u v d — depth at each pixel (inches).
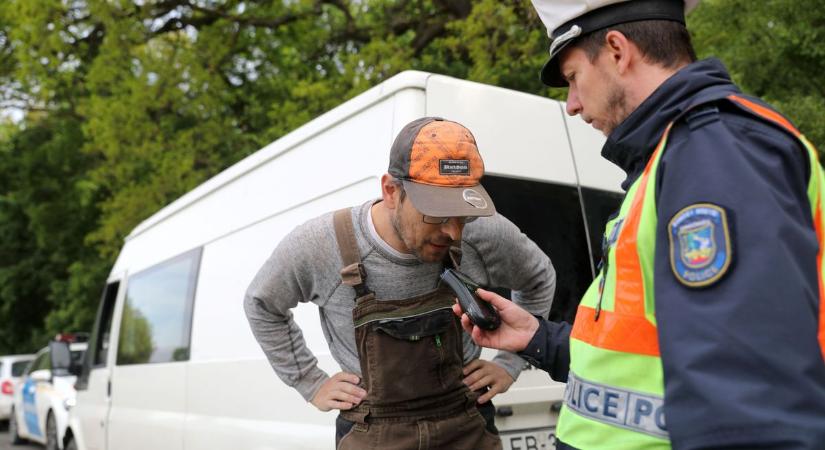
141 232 218.7
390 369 79.0
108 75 403.5
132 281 212.5
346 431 84.2
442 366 80.7
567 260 118.6
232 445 140.9
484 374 85.5
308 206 127.8
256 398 135.7
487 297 70.9
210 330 156.6
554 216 118.8
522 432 108.4
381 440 80.2
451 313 80.7
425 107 109.7
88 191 608.1
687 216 44.1
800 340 40.2
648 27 53.7
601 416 50.3
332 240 80.5
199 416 156.3
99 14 400.5
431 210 70.2
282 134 350.0
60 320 618.5
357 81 317.4
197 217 175.0
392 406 80.2
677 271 43.9
